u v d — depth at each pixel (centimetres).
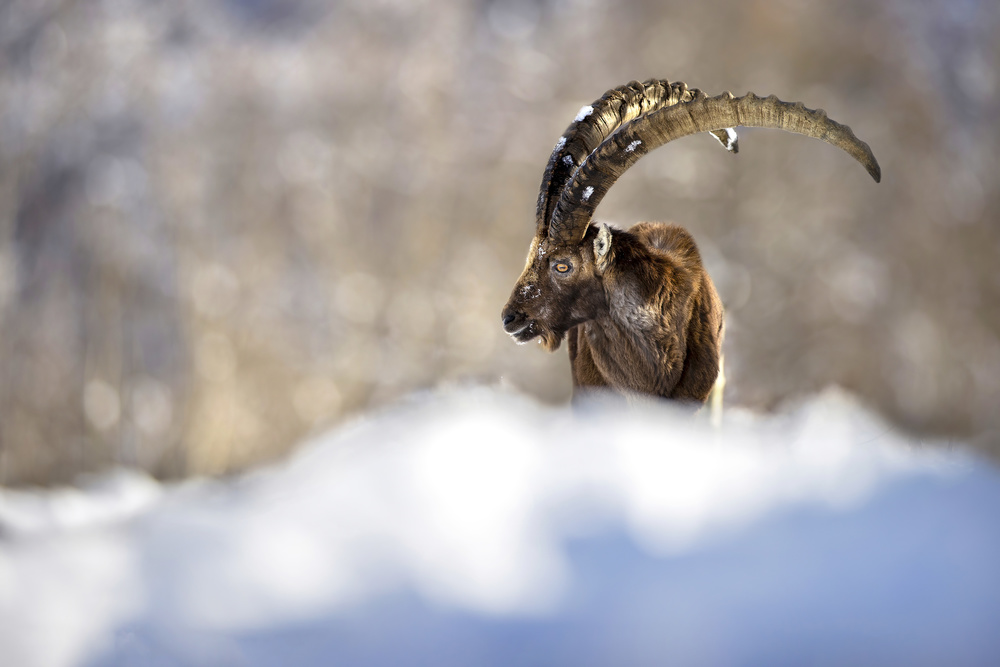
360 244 11706
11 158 11806
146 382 10494
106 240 11162
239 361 10519
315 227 11738
